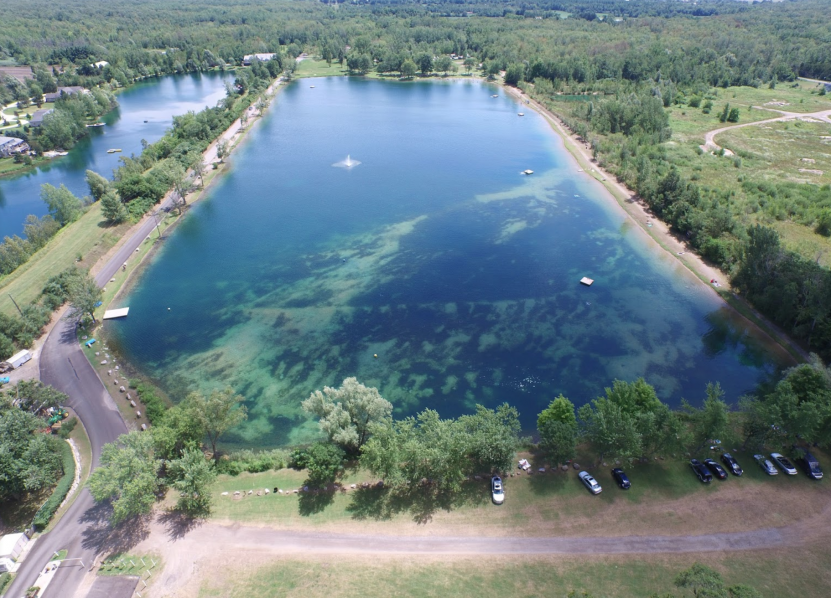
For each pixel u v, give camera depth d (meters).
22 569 57.34
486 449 65.06
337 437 67.69
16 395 74.94
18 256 119.75
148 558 58.53
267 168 185.00
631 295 114.69
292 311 108.31
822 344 93.12
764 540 60.59
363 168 185.25
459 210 153.88
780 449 73.06
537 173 181.25
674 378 91.69
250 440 78.69
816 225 134.38
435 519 63.31
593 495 66.19
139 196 152.12
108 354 94.75
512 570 57.16
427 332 102.56
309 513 64.19
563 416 73.12
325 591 55.06
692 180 168.38
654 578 56.22
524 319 106.62
